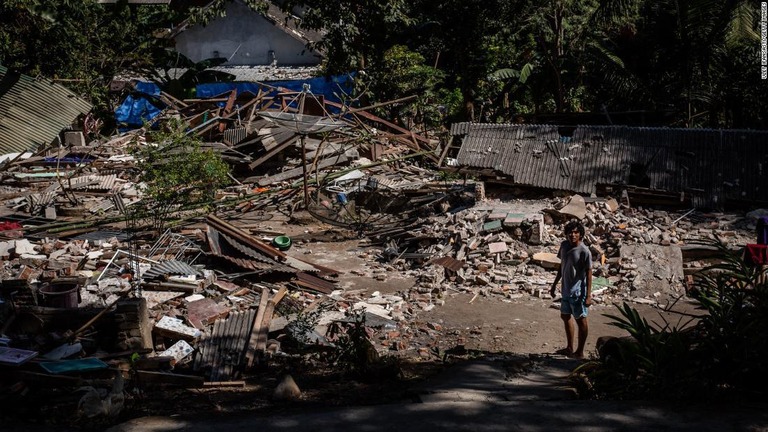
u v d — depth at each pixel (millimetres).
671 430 4508
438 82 33031
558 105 29812
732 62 23547
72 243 14750
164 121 25609
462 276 13656
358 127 25250
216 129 24078
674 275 12984
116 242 14961
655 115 22516
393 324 11344
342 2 29781
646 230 14625
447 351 9516
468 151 18609
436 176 21688
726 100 24469
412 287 13312
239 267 13281
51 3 29266
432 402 5352
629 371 5668
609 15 23312
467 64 32531
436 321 11695
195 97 33938
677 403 5004
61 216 17750
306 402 6152
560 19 29562
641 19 26734
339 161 22641
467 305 12469
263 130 23188
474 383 6516
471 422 4781
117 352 8969
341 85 33438
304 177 19062
